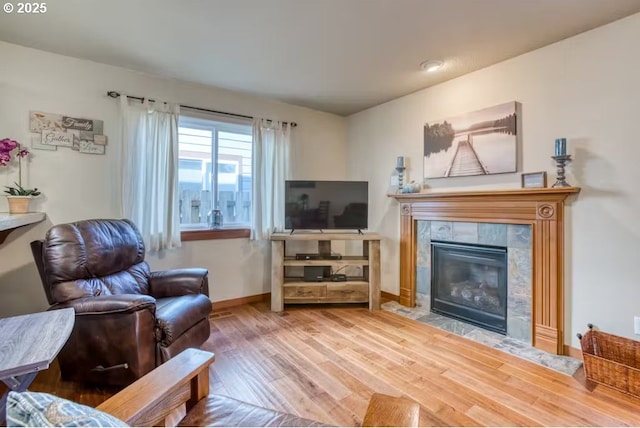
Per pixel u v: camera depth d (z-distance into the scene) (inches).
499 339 106.0
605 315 87.9
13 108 99.0
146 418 38.4
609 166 86.8
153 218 120.4
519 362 90.6
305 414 68.1
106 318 73.3
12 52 98.7
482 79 114.6
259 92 139.9
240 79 125.8
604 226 87.9
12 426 22.7
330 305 143.7
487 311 115.7
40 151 102.7
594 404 71.5
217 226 138.3
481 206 113.8
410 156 141.4
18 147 98.7
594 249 89.6
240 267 144.5
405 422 34.2
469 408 70.4
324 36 93.4
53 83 104.5
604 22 85.4
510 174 107.4
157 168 120.6
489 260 113.6
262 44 98.0
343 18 84.0
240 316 129.3
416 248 139.2
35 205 102.0
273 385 79.0
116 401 38.8
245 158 148.0
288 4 78.0
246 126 145.6
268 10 80.7
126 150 114.3
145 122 118.9
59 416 22.9
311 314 131.6
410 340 105.5
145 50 102.4
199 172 136.6
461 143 120.3
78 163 108.7
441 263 130.9
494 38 93.7
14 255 100.0
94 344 74.0
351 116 173.2
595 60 88.7
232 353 96.2
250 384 79.4
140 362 73.0
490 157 111.6
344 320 124.4
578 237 92.4
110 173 114.1
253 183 143.7
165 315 79.3
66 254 80.0
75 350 75.0
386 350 98.3
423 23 86.0
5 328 54.3
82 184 109.3
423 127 135.3
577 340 92.7
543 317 98.3
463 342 104.0
